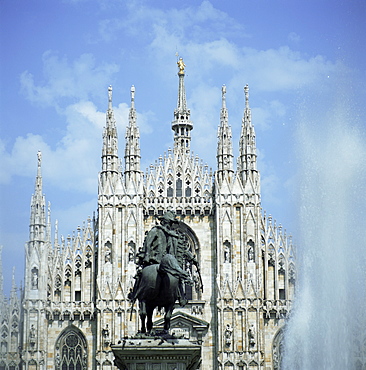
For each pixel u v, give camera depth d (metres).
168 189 85.56
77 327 82.31
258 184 84.19
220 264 82.25
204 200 85.06
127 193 84.00
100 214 83.62
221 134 85.38
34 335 80.62
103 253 82.81
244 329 80.81
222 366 79.75
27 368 80.06
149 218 85.06
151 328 28.84
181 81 97.56
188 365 27.80
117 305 81.44
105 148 85.19
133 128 85.69
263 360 80.19
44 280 81.94
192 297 83.06
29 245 82.12
